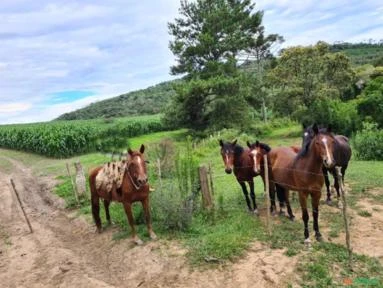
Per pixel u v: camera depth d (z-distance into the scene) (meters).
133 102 114.88
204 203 10.68
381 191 11.96
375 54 88.38
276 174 9.41
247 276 7.37
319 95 32.00
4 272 9.64
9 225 13.97
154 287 7.63
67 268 9.11
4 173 27.30
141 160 9.40
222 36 39.72
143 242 9.64
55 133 34.62
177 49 39.25
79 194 15.56
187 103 36.88
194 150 25.34
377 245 8.13
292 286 6.86
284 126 38.97
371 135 19.19
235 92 36.03
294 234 8.97
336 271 7.20
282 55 35.00
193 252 8.58
